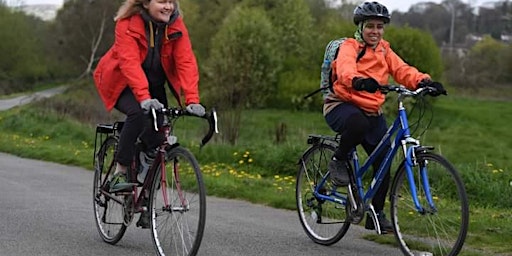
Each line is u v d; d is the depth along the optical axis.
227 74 62.66
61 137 29.45
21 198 12.18
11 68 107.31
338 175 7.99
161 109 7.05
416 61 63.94
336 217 8.45
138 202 7.75
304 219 8.93
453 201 7.27
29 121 34.06
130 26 7.48
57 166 18.94
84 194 12.88
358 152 8.55
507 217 10.65
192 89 7.45
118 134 8.38
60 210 10.87
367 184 8.05
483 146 37.09
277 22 73.94
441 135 42.75
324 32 72.19
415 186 7.20
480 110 60.88
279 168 18.33
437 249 7.16
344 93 7.80
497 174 14.10
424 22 91.31
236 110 24.78
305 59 70.81
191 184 7.02
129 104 7.65
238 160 19.41
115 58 7.73
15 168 17.95
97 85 7.97
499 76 77.19
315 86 64.56
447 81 72.81
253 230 9.43
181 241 7.15
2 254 7.88
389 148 7.66
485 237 8.81
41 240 8.64
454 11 92.56
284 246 8.45
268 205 11.95
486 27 90.00
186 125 32.94
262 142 22.28
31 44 109.62
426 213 7.11
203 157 20.17
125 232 9.09
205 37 82.88
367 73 7.75
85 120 35.12
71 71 111.19
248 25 66.12
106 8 105.31
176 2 7.62
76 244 8.46
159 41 7.57
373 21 7.72
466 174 13.67
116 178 8.11
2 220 9.91
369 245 8.52
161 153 7.38
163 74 7.80
